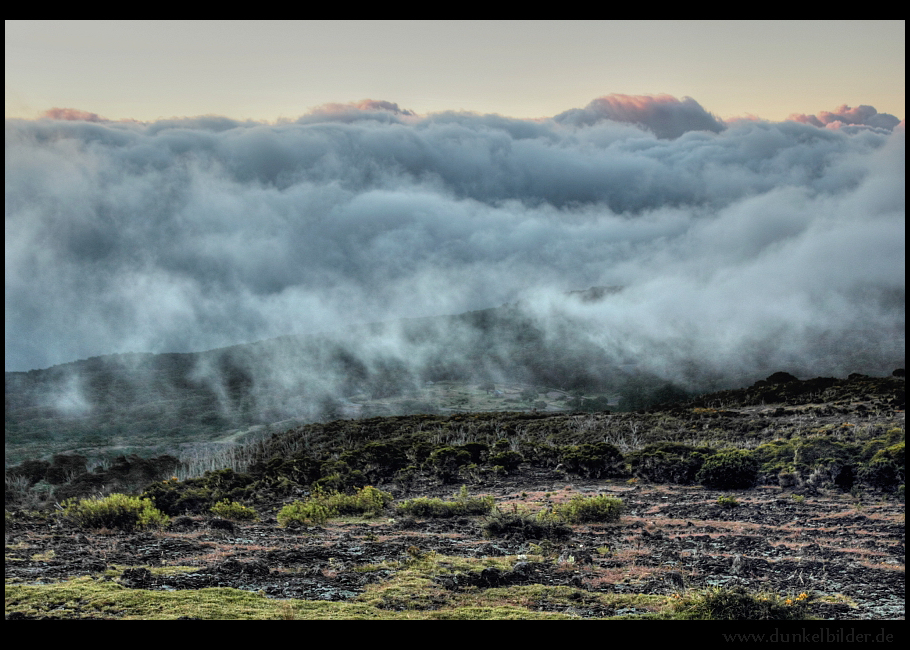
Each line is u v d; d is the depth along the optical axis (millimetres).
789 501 21000
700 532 17188
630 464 28516
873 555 14141
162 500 22500
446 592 11336
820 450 24516
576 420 47375
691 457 27234
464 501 21297
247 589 11023
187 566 12461
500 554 14703
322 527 18609
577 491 25422
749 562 13484
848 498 20984
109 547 14133
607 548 15023
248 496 26797
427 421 51844
